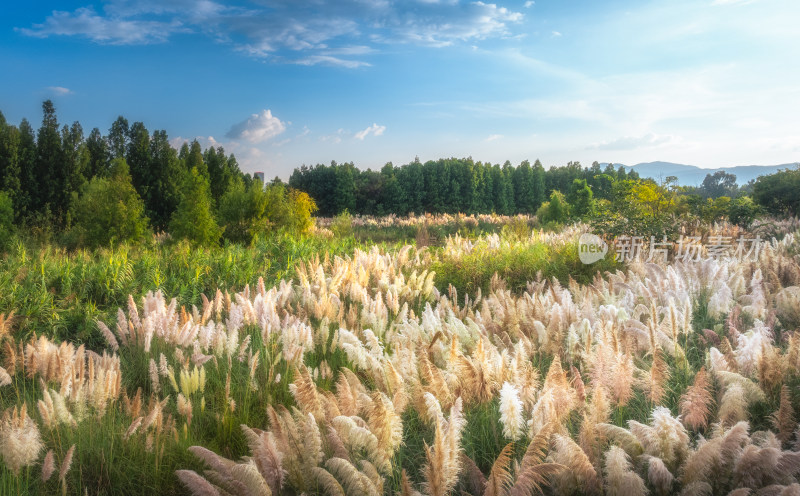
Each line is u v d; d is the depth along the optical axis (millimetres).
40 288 8547
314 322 7867
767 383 4629
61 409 4152
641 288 7902
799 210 25578
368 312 7297
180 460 4027
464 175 56812
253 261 12266
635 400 5023
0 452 3566
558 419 4000
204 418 4836
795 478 3414
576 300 7926
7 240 15273
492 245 15984
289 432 3758
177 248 13773
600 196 57281
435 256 14328
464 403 4734
